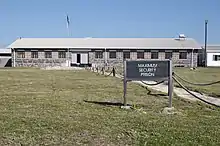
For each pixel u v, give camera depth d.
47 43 60.00
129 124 7.92
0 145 6.14
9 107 10.49
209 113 9.62
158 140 6.46
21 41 61.25
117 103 11.66
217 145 6.16
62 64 57.66
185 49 57.84
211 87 18.08
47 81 22.80
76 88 17.50
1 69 45.72
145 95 14.15
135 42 60.56
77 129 7.38
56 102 11.77
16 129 7.31
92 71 40.41
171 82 10.34
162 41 61.25
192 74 33.31
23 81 22.64
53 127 7.55
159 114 9.38
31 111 9.73
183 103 11.63
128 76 10.55
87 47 58.03
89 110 10.02
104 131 7.21
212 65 61.88
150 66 10.36
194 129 7.42
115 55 58.19
